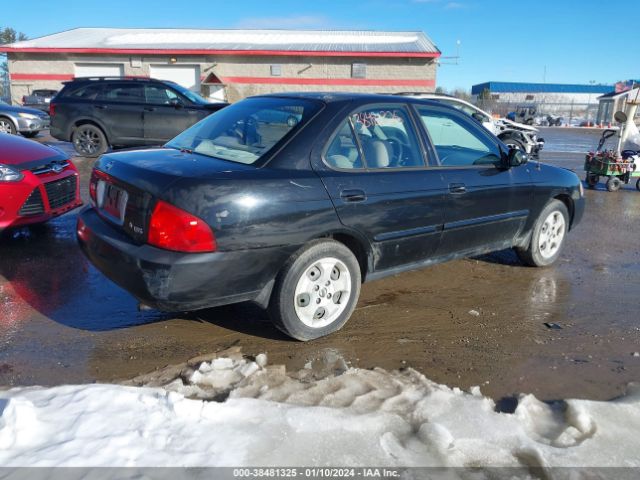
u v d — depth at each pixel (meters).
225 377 3.11
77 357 3.34
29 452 2.33
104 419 2.58
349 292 3.67
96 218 3.65
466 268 5.32
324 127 3.57
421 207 3.94
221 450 2.42
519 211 4.81
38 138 17.94
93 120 12.11
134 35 31.14
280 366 3.26
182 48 27.39
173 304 3.09
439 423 2.69
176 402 2.69
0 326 3.73
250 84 27.98
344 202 3.50
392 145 3.96
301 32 32.09
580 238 6.68
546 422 2.80
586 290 4.79
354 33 32.34
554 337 3.82
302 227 3.32
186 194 3.00
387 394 2.97
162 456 2.36
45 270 4.89
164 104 12.21
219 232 3.03
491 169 4.55
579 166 13.79
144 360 3.33
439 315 4.16
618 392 3.12
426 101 4.29
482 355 3.52
